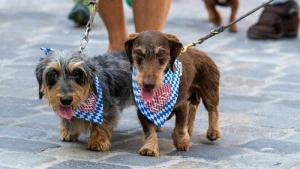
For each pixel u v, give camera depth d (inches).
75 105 221.0
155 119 221.6
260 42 418.0
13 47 391.9
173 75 220.1
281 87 319.0
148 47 207.9
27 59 365.1
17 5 537.3
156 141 227.6
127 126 262.5
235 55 381.4
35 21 471.2
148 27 283.9
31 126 257.4
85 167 212.2
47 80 220.5
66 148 232.8
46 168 210.4
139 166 213.8
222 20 488.1
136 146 237.1
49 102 221.8
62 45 395.9
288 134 250.4
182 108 228.5
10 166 211.2
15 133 247.8
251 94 307.9
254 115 275.6
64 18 484.4
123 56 249.4
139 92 222.1
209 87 243.1
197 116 276.2
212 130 242.1
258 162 217.5
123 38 311.0
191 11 523.5
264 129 257.0
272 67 355.6
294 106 288.4
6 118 267.7
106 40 411.8
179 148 230.5
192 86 243.1
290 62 366.9
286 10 428.8
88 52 378.6
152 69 206.5
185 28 453.1
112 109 234.1
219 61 367.2
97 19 476.4
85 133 244.1
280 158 222.1
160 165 215.0
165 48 210.2
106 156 224.5
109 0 303.0
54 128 256.2
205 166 214.1
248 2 560.4
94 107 227.3
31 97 298.8
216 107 245.4
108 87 233.0
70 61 219.1
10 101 291.7
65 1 561.9
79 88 220.1
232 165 214.8
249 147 235.0
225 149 233.3
